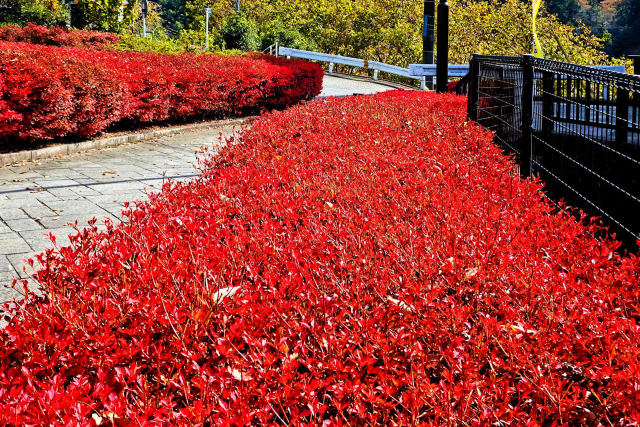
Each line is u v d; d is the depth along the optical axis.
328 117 7.83
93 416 1.66
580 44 34.69
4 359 1.98
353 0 36.06
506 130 6.87
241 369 1.84
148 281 2.50
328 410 1.98
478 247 2.94
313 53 30.09
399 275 2.58
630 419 1.74
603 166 4.74
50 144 9.42
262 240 3.07
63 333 2.07
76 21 25.19
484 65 7.71
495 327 2.13
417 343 1.96
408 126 7.18
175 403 1.75
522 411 1.88
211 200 4.01
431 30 20.30
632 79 3.30
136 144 10.77
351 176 4.61
